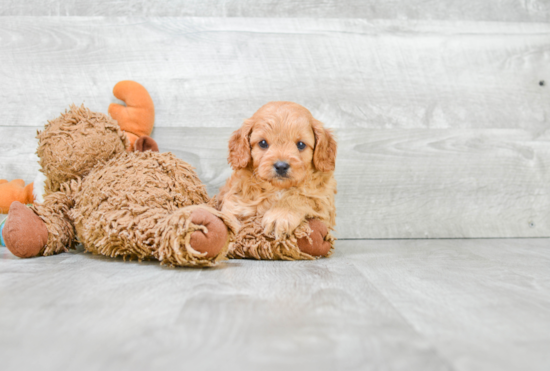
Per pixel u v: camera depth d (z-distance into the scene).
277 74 2.44
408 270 1.55
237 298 1.15
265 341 0.85
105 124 1.92
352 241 2.38
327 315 1.01
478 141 2.52
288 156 1.78
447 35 2.51
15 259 1.70
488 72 2.53
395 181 2.48
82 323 0.94
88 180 1.80
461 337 0.89
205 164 2.43
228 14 2.42
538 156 2.52
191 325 0.93
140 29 2.39
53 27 2.38
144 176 1.74
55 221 1.79
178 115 2.41
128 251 1.63
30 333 0.88
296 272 1.50
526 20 2.54
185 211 1.48
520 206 2.54
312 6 2.45
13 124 2.38
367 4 2.47
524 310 1.07
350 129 2.46
